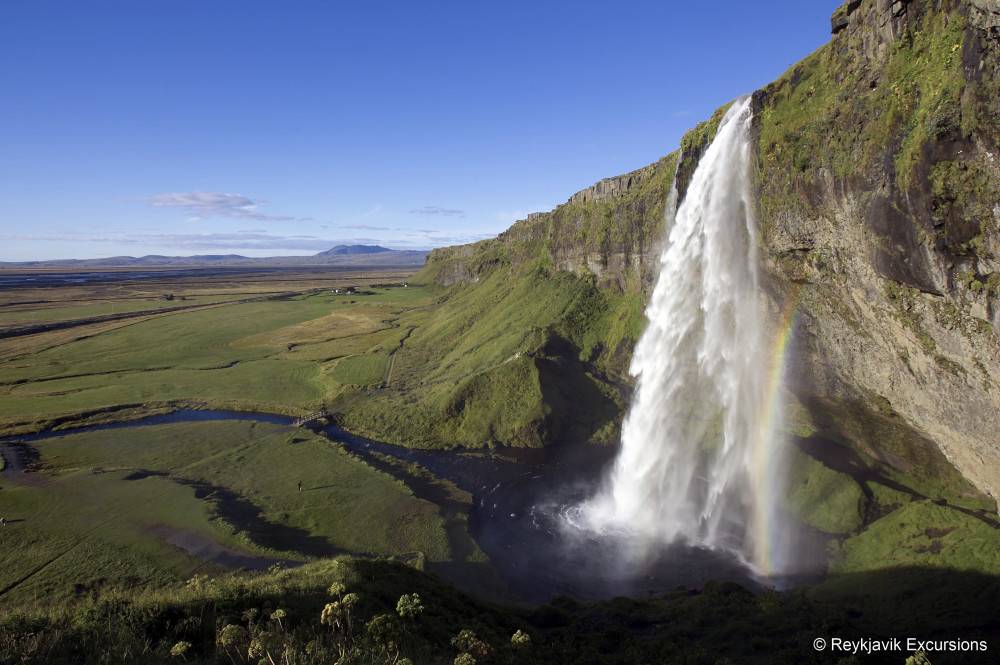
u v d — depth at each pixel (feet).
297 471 179.83
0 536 133.49
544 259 375.45
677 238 197.98
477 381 236.63
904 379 113.09
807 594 108.47
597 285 294.25
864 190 99.96
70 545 129.29
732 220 152.56
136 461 188.65
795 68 122.21
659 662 73.97
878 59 98.68
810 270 123.03
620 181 302.04
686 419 186.80
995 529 98.63
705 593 104.78
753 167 134.92
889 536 115.65
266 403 259.19
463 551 136.05
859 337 121.19
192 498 154.51
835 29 109.40
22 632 57.88
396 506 154.71
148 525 139.64
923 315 96.73
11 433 217.36
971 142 76.54
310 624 66.59
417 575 101.50
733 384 165.68
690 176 189.57
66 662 53.52
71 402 259.19
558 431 210.79
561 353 258.16
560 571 130.93
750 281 148.15
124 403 257.55
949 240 83.41
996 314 81.10
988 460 99.76
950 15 82.28
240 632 51.44
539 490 174.91
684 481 169.89
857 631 78.38
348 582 83.92
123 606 66.44
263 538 136.36
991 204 75.82
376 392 268.00
